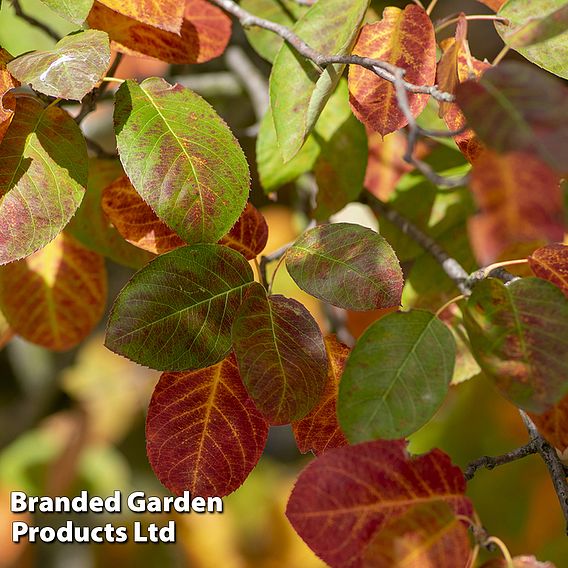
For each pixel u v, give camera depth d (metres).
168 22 0.87
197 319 0.83
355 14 0.86
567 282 0.84
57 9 0.84
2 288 0.97
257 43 0.97
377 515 0.80
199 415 0.84
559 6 0.87
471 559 0.80
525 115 0.78
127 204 0.87
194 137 0.84
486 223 0.77
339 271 0.83
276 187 0.96
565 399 0.82
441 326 0.82
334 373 0.85
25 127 0.84
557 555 1.07
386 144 0.98
